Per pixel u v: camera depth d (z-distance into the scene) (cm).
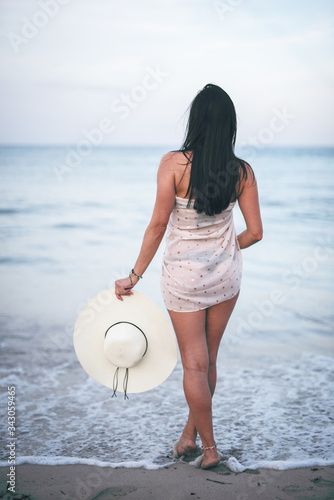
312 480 208
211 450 218
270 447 244
